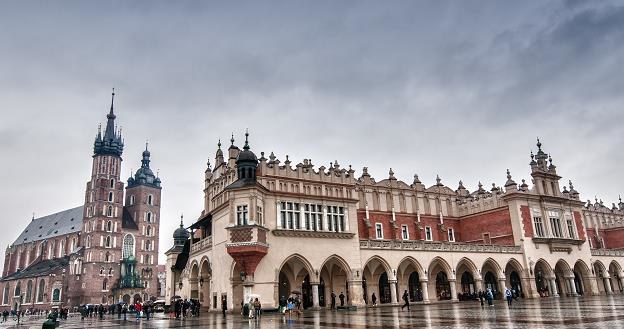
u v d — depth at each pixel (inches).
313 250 1861.5
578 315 1011.9
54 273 5418.3
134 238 6018.7
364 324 991.6
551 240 2511.1
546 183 2684.5
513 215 2454.5
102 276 5492.1
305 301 1996.8
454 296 2165.4
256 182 1753.2
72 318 2785.4
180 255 2596.0
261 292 1692.9
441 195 2674.7
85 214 5797.2
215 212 1982.0
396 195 2482.8
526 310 1266.0
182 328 1075.3
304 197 1919.3
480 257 2292.1
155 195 6441.9
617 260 2915.8
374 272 2230.6
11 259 6988.2
